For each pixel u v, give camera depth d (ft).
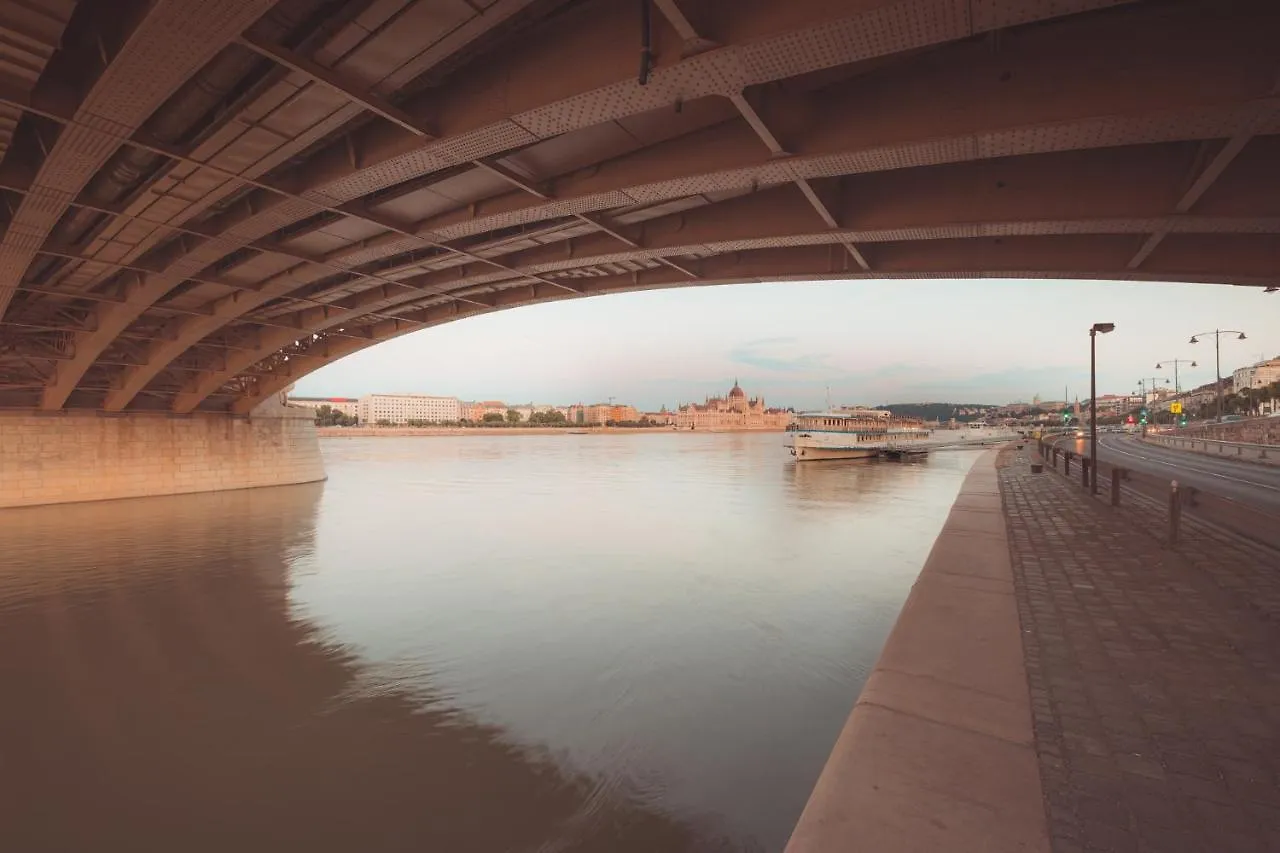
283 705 36.17
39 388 107.14
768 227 40.42
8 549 78.28
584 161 35.65
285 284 60.08
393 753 30.73
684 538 83.61
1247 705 14.61
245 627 49.49
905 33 20.45
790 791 26.76
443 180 38.22
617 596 56.24
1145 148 30.27
